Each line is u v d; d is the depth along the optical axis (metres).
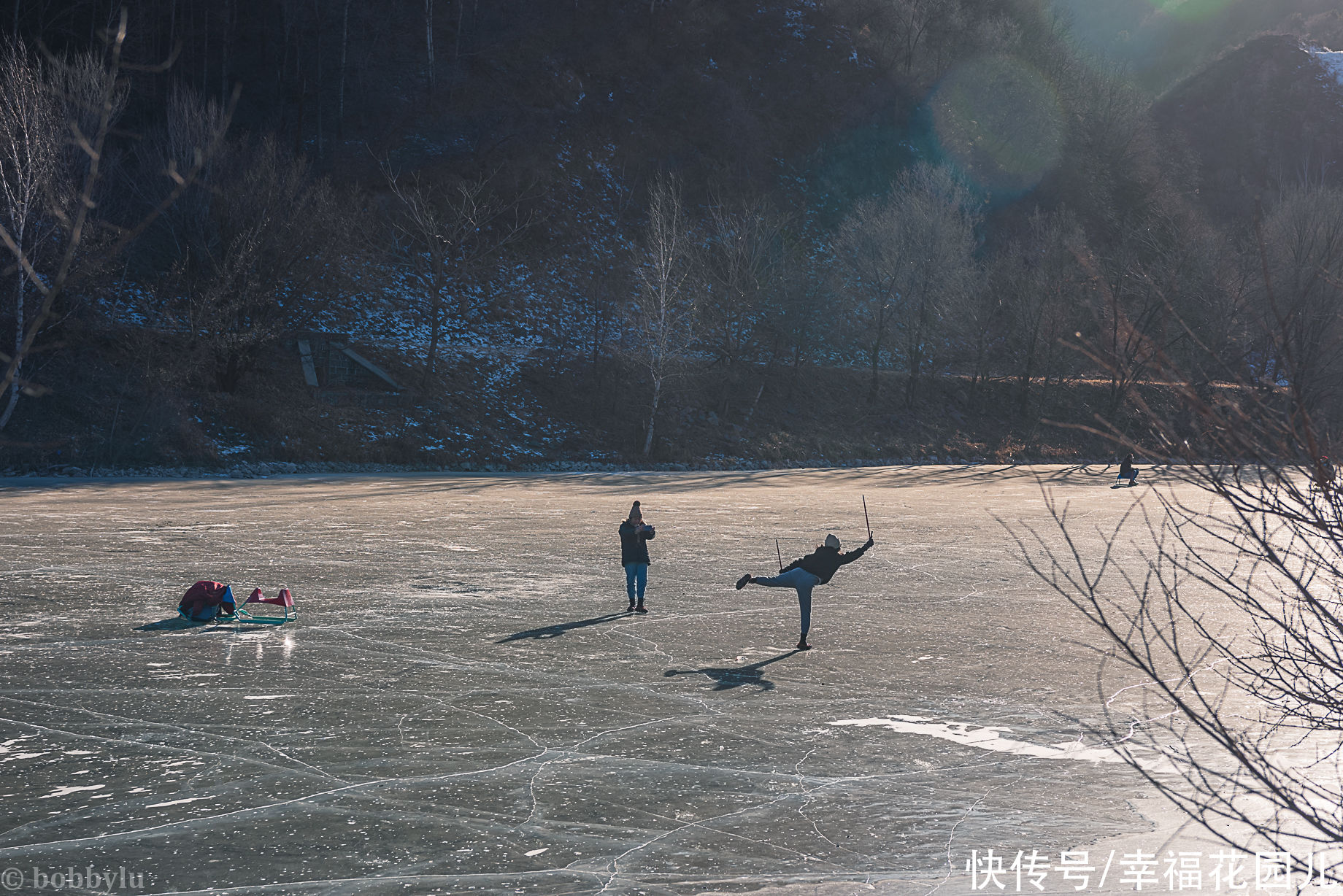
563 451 46.88
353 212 55.12
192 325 39.62
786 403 56.81
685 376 53.81
